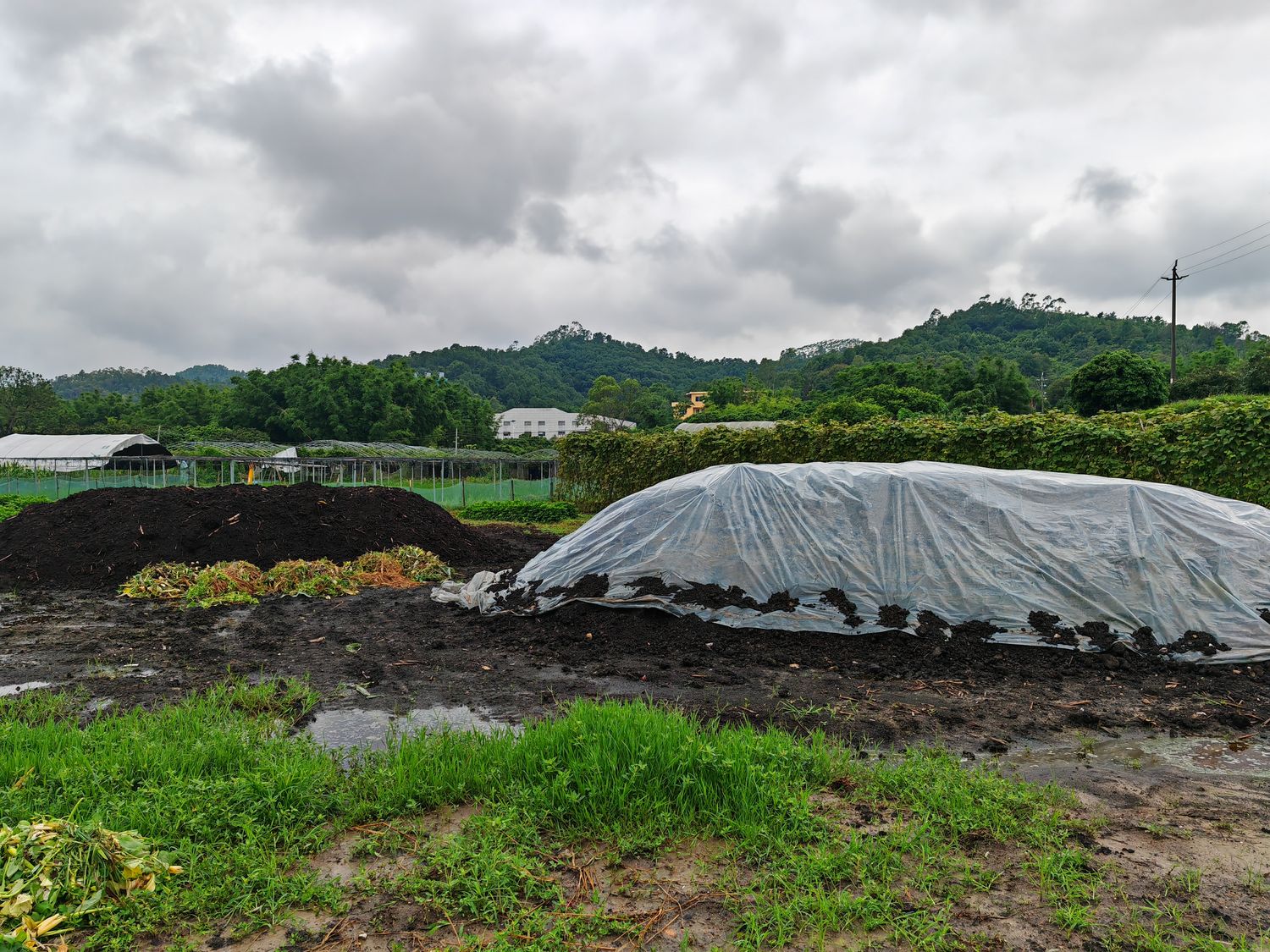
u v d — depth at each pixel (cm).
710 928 308
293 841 366
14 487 3197
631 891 332
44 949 280
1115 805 420
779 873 337
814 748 473
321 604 968
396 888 331
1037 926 307
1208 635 687
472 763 430
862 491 809
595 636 766
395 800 405
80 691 614
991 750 502
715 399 9575
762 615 771
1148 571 718
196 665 701
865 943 298
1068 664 672
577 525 2011
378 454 4197
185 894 319
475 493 3247
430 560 1212
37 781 409
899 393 5903
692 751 416
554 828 382
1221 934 301
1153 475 1141
